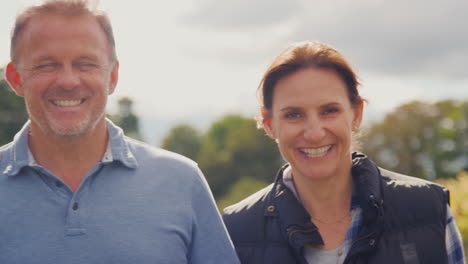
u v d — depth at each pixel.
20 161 2.80
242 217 3.43
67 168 2.87
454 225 3.22
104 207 2.77
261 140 67.44
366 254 3.09
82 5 2.86
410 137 51.03
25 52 2.81
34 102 2.80
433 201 3.16
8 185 2.77
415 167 50.72
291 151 3.26
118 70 3.12
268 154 67.19
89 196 2.77
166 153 3.08
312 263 3.18
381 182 3.29
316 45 3.29
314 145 3.16
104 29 2.93
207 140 79.88
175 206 2.90
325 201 3.31
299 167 3.26
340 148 3.22
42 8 2.82
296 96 3.17
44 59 2.78
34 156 2.89
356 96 3.30
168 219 2.85
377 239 3.09
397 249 3.08
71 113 2.78
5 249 2.66
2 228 2.68
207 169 68.50
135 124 57.66
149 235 2.77
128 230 2.75
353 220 3.25
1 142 32.09
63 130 2.76
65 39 2.79
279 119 3.27
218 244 3.03
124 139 3.03
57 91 2.77
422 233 3.10
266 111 3.40
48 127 2.79
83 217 2.71
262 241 3.31
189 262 2.99
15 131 32.53
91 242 2.68
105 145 2.97
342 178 3.30
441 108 53.06
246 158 67.44
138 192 2.86
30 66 2.79
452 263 3.18
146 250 2.73
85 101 2.83
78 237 2.67
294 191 3.40
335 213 3.33
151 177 2.93
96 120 2.84
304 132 3.18
